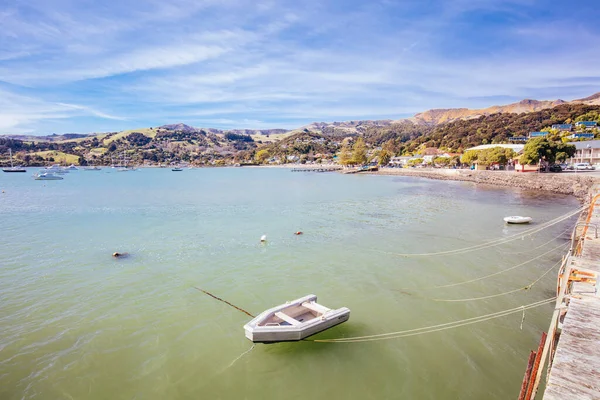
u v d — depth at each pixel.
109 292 22.12
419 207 56.41
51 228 41.03
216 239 35.44
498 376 14.01
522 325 17.86
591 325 11.03
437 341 16.52
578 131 165.25
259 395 13.09
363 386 13.57
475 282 23.66
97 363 14.87
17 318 18.67
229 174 196.62
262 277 24.73
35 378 13.89
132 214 51.06
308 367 14.68
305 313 17.69
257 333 14.89
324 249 31.69
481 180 104.56
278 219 46.41
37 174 159.12
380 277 24.72
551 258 28.55
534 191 77.25
